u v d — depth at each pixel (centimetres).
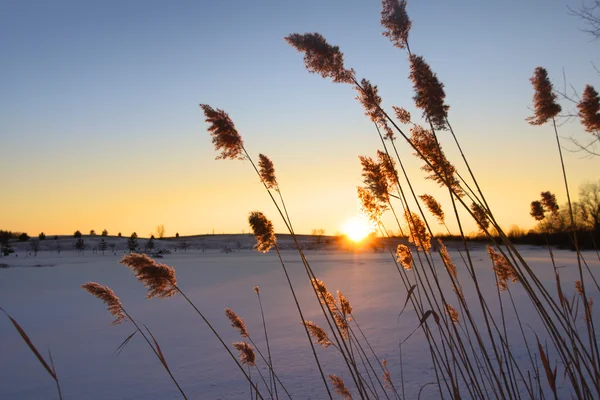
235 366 1163
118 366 1266
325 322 1716
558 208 441
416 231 406
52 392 1078
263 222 348
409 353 1116
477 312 1534
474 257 4281
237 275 4434
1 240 11969
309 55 317
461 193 353
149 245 12250
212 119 344
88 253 12431
